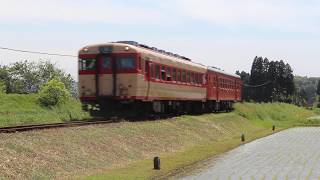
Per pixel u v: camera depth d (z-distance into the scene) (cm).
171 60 3500
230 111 5731
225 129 4056
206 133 3450
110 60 2970
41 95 3878
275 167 2138
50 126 2194
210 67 4747
